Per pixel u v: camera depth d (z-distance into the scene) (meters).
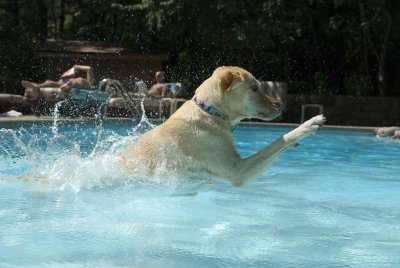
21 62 16.09
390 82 17.45
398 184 5.32
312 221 3.71
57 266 2.62
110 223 3.45
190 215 3.75
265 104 4.20
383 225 3.64
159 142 4.21
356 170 6.27
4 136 7.94
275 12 15.59
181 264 2.69
